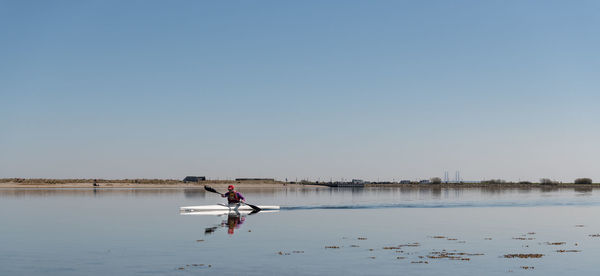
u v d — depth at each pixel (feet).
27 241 92.43
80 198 264.31
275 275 62.80
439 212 169.78
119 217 144.36
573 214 161.48
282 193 386.32
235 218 142.82
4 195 299.99
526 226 120.47
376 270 65.98
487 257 75.56
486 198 291.99
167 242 91.04
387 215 155.22
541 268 67.46
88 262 71.15
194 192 390.21
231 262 71.10
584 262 71.72
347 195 340.18
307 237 98.22
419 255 77.15
